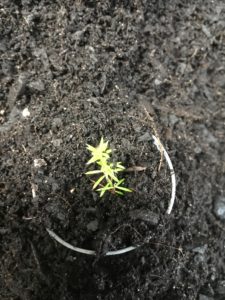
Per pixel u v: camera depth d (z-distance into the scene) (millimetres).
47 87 161
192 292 160
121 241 141
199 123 184
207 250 167
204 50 192
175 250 156
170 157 164
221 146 184
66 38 168
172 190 150
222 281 167
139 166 146
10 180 145
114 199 141
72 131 147
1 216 147
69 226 141
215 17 196
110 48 172
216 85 192
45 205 141
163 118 175
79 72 163
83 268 144
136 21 181
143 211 142
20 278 146
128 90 172
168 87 185
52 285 145
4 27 165
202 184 174
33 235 145
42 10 170
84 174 142
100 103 156
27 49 166
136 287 148
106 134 148
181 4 197
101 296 145
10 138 150
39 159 144
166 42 190
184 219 161
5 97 161
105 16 175
